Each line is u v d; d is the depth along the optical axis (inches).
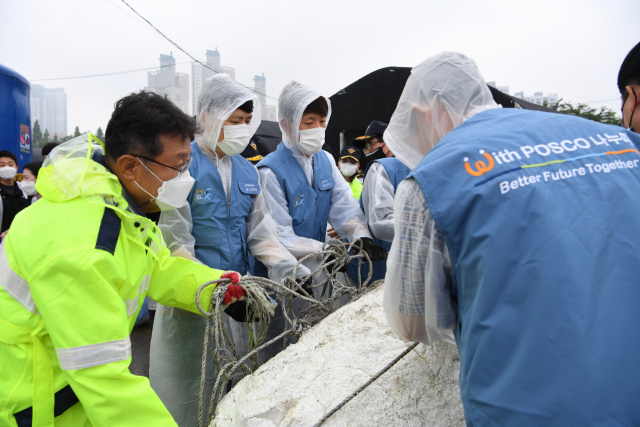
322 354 55.0
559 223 32.4
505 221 32.8
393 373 51.9
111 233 41.2
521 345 31.1
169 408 74.5
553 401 29.4
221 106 77.2
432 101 50.6
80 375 38.1
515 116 41.8
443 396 50.3
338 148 367.2
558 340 30.0
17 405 41.3
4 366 42.3
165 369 74.4
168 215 73.5
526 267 31.7
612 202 34.3
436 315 40.7
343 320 60.1
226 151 81.7
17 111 220.8
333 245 74.2
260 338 63.5
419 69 52.4
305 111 93.0
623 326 30.1
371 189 91.8
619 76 59.7
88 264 38.0
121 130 44.5
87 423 44.6
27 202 182.2
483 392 32.9
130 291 45.2
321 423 47.3
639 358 29.5
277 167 93.5
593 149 37.8
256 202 88.0
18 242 40.3
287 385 51.3
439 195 35.4
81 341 37.8
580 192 34.2
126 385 39.6
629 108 58.5
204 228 78.5
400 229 39.9
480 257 33.0
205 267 58.8
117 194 43.3
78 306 38.0
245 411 48.5
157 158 45.8
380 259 87.4
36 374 41.1
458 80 49.8
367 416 48.3
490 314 32.6
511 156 35.7
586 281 30.8
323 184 100.0
